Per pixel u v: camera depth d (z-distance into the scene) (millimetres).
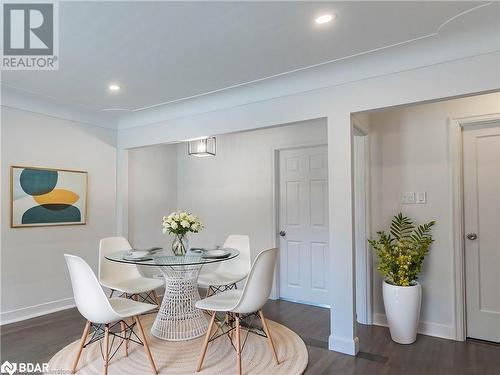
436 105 3014
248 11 1905
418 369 2367
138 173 4621
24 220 3398
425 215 3031
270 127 3156
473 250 2896
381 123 3266
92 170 4055
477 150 2902
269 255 2342
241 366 2338
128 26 2053
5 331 3041
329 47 2357
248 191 4371
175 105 3680
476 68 2201
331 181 2734
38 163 3541
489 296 2836
